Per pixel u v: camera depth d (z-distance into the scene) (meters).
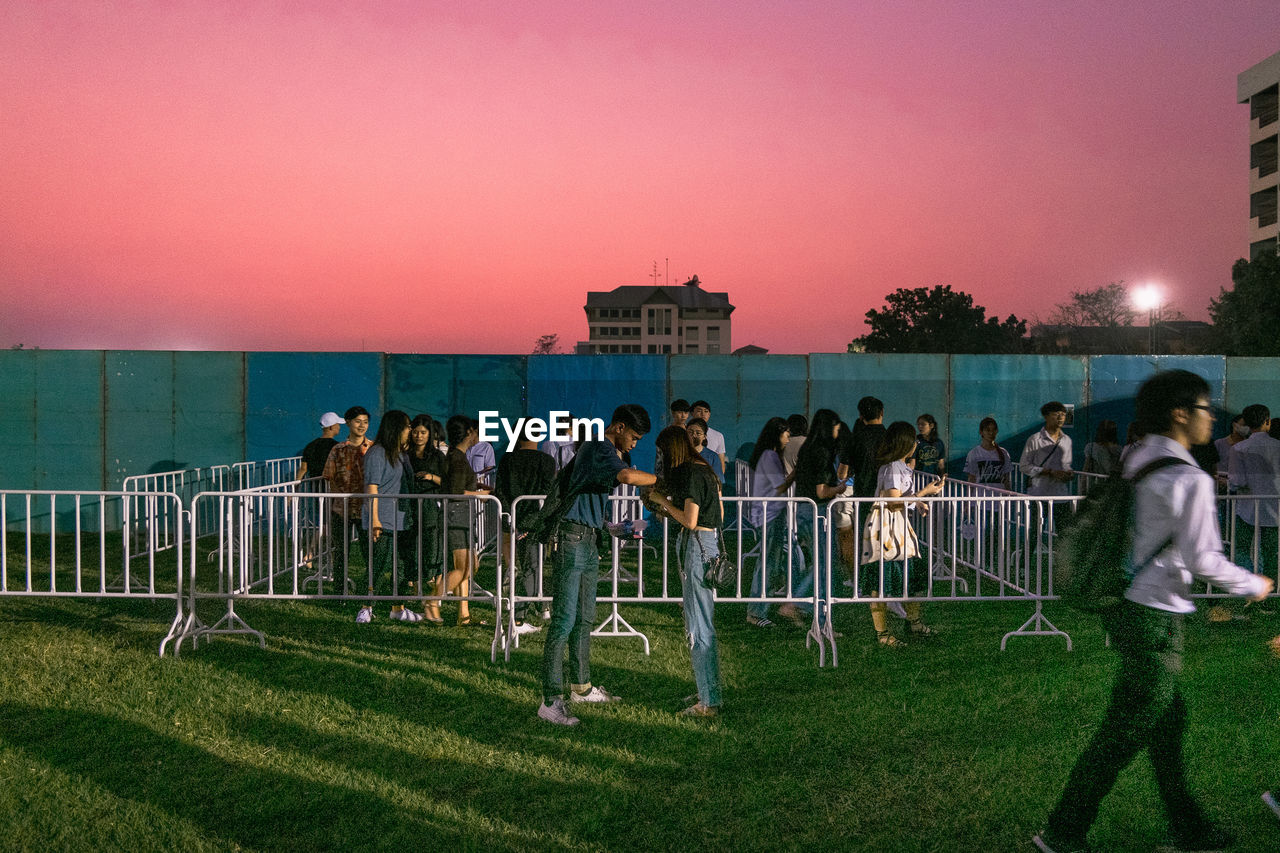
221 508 6.66
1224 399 13.44
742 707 5.36
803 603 7.62
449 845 3.64
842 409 13.52
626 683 5.86
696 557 5.18
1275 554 7.64
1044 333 75.00
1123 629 3.42
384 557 7.48
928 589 7.07
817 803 4.06
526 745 4.73
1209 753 4.52
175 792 4.09
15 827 3.72
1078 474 9.67
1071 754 4.59
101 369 13.05
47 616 7.46
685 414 8.48
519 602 7.27
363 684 5.71
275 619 7.52
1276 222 55.03
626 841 3.69
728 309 109.19
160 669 5.96
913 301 67.38
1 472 13.03
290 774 4.30
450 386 13.34
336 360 13.26
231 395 13.22
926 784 4.26
